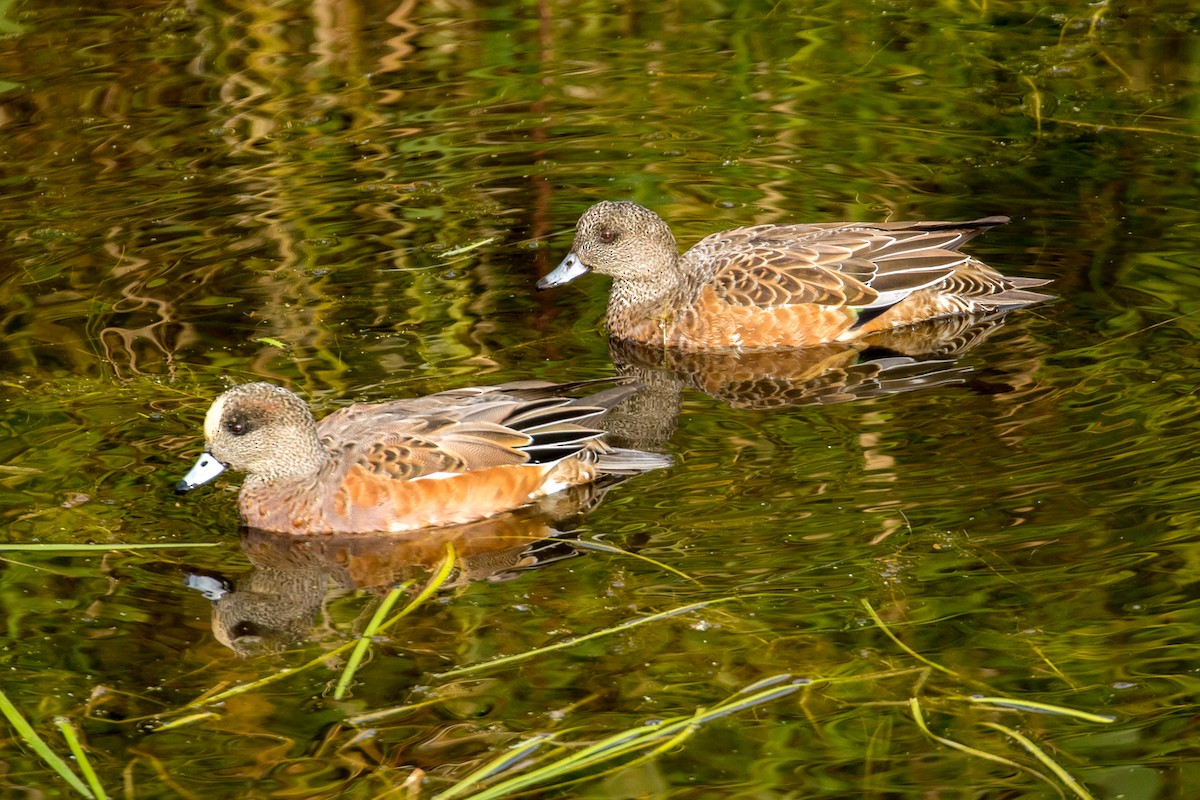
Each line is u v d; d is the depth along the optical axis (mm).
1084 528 10250
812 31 20719
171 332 13719
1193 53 19203
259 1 21641
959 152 17344
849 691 8734
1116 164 16734
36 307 14164
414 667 9086
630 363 13922
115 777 8148
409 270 15117
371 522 11000
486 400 11750
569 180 17188
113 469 11469
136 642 9438
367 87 19406
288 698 8820
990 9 21031
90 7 21406
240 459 11031
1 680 8984
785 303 14195
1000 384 12672
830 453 11641
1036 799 7816
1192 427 11539
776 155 17609
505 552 10648
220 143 17906
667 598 9727
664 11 21500
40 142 17812
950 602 9531
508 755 8219
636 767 8156
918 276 14289
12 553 10445
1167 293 13984
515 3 21719
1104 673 8781
